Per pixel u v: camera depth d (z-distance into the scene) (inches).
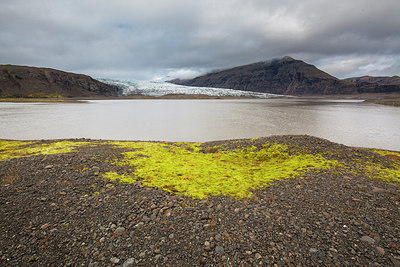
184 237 303.4
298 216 347.9
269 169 615.8
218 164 690.8
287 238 294.8
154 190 455.5
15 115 3112.7
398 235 288.0
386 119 2731.3
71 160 634.8
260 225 326.6
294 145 818.8
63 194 424.8
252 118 2812.5
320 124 2225.6
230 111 4072.3
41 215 350.9
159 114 3474.4
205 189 464.4
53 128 1950.1
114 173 551.8
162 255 270.2
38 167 565.3
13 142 1173.1
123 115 3282.5
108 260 262.8
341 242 281.4
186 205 392.2
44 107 5152.6
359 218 333.4
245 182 509.4
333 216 342.0
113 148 932.6
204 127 2027.6
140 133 1708.9
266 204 392.8
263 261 256.2
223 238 299.1
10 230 309.0
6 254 265.1
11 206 372.8
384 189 435.5
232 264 253.6
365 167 593.3
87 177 515.5
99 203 396.5
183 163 692.1
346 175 526.6
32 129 1878.7
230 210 373.1
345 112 3833.7
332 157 692.7
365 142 1409.9
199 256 267.6
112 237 303.6
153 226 328.8
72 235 305.7
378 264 241.6
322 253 263.7
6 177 497.7
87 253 273.3
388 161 670.5
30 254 267.4
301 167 609.9
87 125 2161.7
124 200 409.4
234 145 933.8
